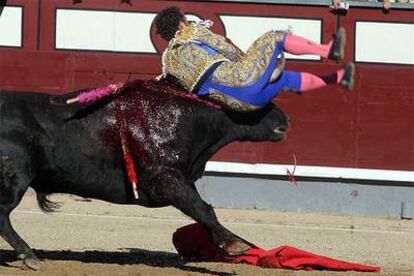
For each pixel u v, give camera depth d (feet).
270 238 67.82
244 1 89.40
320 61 89.86
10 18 91.45
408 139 90.99
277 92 44.68
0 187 44.93
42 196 47.47
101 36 91.09
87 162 45.83
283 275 47.03
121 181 46.29
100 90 45.88
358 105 90.94
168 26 45.98
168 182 45.27
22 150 45.03
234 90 44.50
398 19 90.17
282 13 89.51
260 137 46.55
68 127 45.75
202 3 89.81
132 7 90.63
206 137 45.98
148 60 90.74
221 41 45.52
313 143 90.99
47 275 44.83
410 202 90.43
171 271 46.98
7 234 45.50
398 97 90.84
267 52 44.04
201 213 45.27
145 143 45.34
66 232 66.23
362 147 91.04
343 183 91.09
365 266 50.39
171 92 45.91
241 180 90.99
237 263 50.90
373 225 82.28
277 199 91.09
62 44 91.40
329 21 89.76
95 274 45.47
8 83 91.61
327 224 81.15
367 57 90.43
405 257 59.77
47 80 91.61
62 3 91.20
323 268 50.06
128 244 61.00
